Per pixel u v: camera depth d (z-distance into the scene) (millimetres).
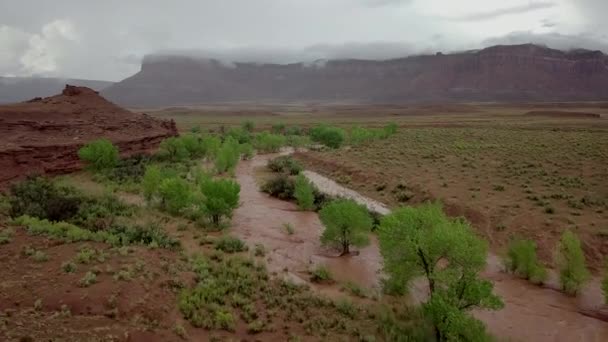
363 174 46750
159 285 17219
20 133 49062
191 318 15375
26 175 40625
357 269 23266
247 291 18094
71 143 49469
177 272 18812
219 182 29578
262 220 32125
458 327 13727
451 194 35531
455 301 15133
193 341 14125
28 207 25938
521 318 18406
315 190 39375
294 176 49688
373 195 40656
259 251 24609
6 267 17078
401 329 15906
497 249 26531
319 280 21141
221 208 28453
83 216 26484
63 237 20969
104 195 33000
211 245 24875
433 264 17312
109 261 18641
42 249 19281
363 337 15273
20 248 19062
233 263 21531
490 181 39469
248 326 15344
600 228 26391
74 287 15859
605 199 31844
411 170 46500
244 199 38594
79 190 34656
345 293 19797
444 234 16531
